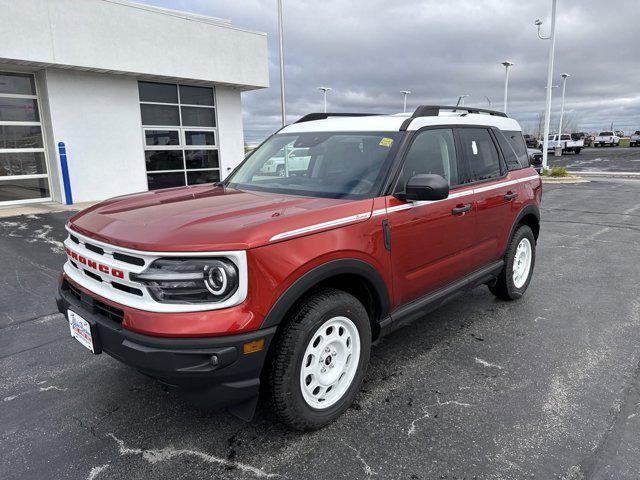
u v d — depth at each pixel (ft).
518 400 10.69
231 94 53.06
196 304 7.86
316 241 8.91
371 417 10.06
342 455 8.86
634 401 10.62
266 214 9.06
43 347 13.53
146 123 46.60
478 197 13.60
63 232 27.99
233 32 49.26
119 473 8.41
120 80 43.55
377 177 10.93
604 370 12.09
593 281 19.83
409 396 10.89
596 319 15.55
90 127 42.09
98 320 8.69
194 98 50.24
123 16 40.83
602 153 165.48
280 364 8.63
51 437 9.44
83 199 42.37
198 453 8.94
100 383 11.55
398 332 14.52
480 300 17.39
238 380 8.15
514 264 16.63
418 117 12.30
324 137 12.75
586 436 9.37
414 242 11.25
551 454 8.84
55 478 8.29
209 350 7.70
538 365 12.37
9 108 38.75
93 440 9.35
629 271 21.39
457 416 10.09
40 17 36.14
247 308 7.96
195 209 9.75
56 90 39.60
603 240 28.45
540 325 15.03
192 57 46.14
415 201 11.14
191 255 7.77
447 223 12.30
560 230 31.94
